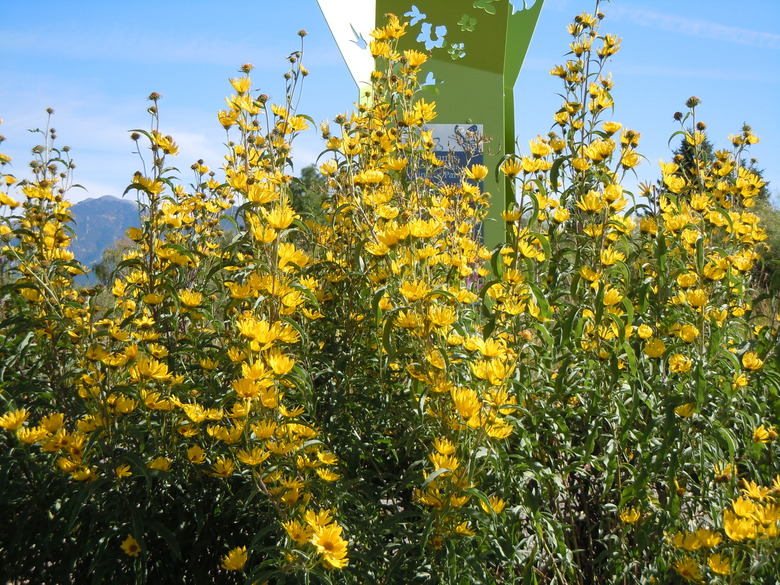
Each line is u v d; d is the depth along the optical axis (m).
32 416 2.76
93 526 2.18
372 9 6.12
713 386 2.32
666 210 2.91
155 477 2.17
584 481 2.65
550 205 2.89
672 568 2.12
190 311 2.62
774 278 2.93
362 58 5.66
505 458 2.14
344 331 2.79
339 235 3.12
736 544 1.83
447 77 6.26
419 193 3.39
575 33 3.43
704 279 2.45
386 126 3.94
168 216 3.10
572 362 2.42
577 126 3.28
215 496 2.32
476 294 2.84
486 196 3.69
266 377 1.93
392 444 2.53
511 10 6.70
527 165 2.65
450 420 2.03
